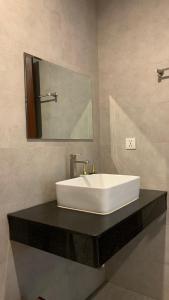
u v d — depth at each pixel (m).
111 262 2.12
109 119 2.09
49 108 1.63
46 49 1.61
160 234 1.87
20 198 1.43
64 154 1.76
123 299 1.94
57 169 1.69
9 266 1.37
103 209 1.32
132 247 2.00
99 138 2.14
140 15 1.89
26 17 1.47
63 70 1.75
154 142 1.87
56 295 1.68
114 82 2.05
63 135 1.75
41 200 1.56
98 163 2.12
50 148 1.64
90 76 2.03
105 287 2.07
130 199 1.55
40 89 1.56
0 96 1.32
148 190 1.88
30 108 1.49
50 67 1.64
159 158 1.85
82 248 1.09
